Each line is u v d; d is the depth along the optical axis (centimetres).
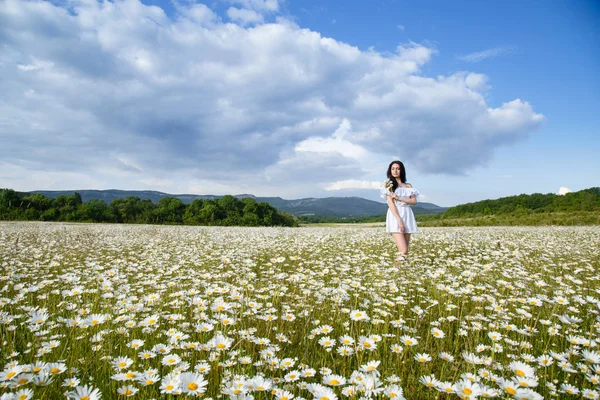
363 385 233
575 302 464
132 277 662
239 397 206
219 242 1337
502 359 313
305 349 331
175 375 236
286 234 1825
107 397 254
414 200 791
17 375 218
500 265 750
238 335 343
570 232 1842
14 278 591
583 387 265
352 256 902
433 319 429
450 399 249
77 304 438
